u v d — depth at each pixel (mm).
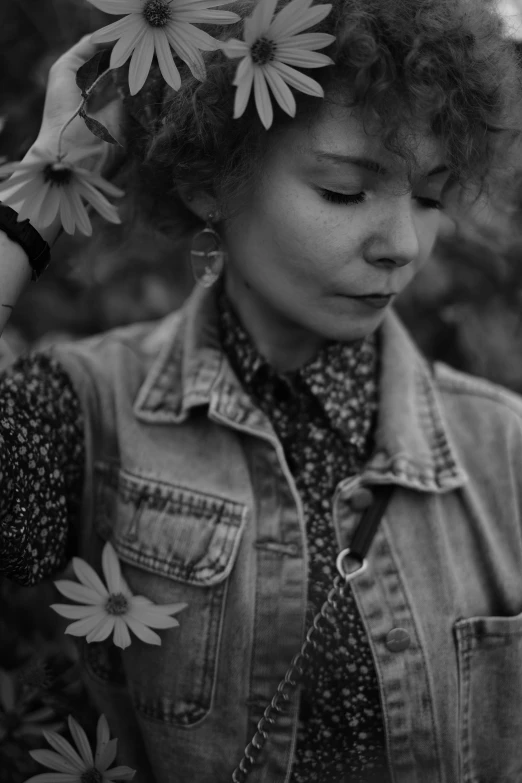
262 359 984
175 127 828
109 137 773
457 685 935
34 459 873
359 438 975
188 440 982
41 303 1522
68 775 869
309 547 948
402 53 760
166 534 945
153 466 969
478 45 796
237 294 992
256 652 921
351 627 926
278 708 898
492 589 968
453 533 971
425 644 930
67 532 943
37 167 815
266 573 934
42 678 1052
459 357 1555
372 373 1016
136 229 1099
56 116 878
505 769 962
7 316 859
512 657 950
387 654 918
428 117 775
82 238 1402
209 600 929
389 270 828
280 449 952
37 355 1008
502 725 954
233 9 780
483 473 1000
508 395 1066
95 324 1570
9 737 1038
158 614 883
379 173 783
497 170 961
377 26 756
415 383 1034
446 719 927
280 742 902
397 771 915
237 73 672
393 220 800
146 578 943
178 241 1055
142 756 1011
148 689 945
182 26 726
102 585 887
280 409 990
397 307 1532
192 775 937
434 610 940
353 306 851
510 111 841
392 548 953
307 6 681
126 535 956
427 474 964
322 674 915
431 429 1008
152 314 1535
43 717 1038
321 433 979
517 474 1003
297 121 772
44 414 939
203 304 1038
